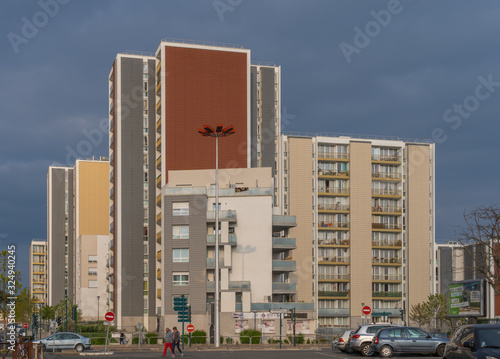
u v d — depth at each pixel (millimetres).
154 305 94625
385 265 105438
